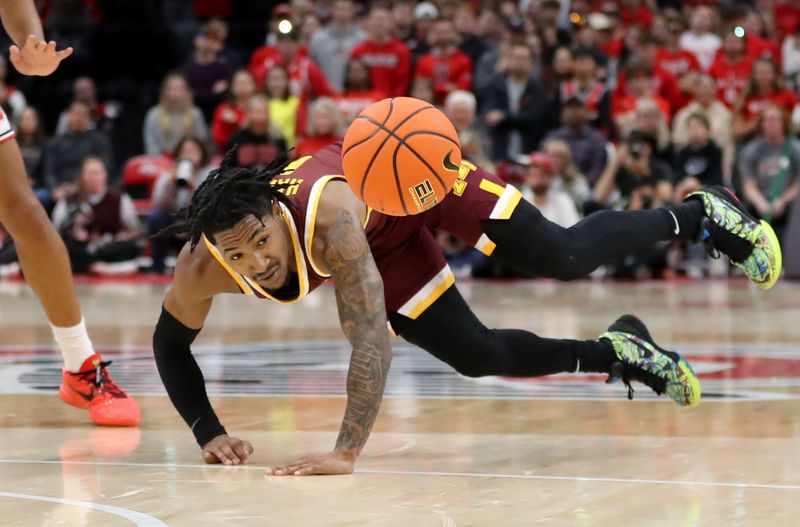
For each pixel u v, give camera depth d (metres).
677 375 5.57
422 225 5.14
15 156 5.92
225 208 4.37
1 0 5.86
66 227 18.03
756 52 19.77
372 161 4.39
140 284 17.06
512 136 17.94
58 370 8.20
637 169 16.66
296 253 4.59
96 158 18.08
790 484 4.29
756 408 6.19
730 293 14.82
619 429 5.62
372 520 3.77
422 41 19.84
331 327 11.28
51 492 4.29
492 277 17.98
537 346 5.41
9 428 5.92
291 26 18.95
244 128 16.95
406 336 5.29
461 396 6.82
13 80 22.14
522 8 21.88
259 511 3.92
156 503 4.07
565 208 16.33
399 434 5.55
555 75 18.23
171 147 19.00
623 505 3.96
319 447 5.26
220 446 4.94
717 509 3.88
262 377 7.70
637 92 18.56
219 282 4.78
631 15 21.75
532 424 5.81
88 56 22.33
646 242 5.79
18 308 13.61
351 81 18.05
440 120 4.48
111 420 5.95
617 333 5.61
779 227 17.02
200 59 20.53
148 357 8.83
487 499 4.09
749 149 17.14
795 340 9.56
